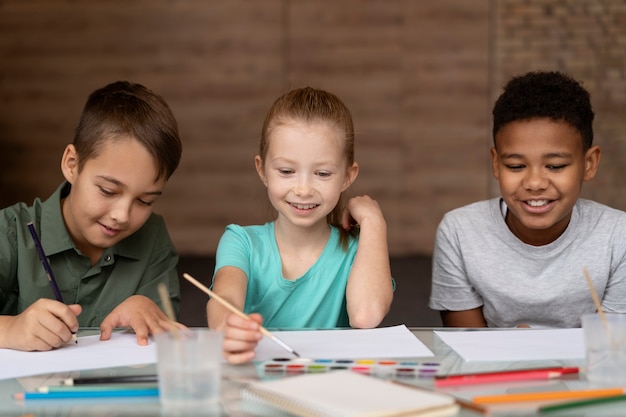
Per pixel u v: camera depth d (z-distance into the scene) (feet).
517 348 3.52
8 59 15.98
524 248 5.31
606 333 2.95
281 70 15.92
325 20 15.81
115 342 3.71
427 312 11.05
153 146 4.49
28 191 16.24
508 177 4.97
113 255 5.01
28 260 4.86
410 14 15.69
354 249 4.94
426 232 16.06
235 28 15.89
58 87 16.01
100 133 4.46
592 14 14.90
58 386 2.94
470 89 15.74
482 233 5.44
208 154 16.15
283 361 3.28
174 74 15.99
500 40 15.14
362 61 15.83
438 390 2.86
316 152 4.45
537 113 4.80
